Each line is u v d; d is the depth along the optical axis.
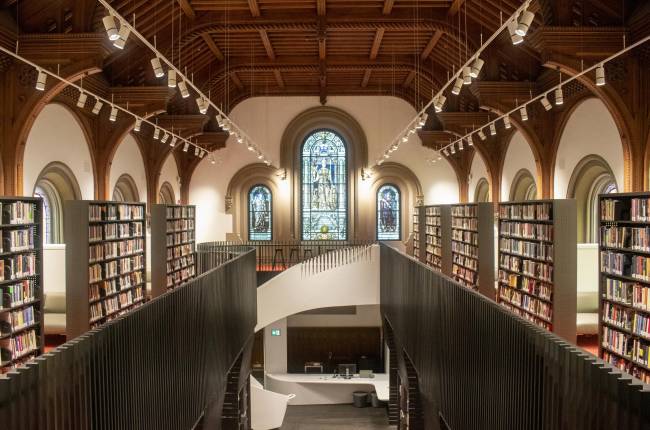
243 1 13.29
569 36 9.98
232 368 11.49
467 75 9.23
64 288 11.85
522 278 11.66
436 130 22.27
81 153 14.02
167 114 18.09
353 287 16.16
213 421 8.73
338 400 19.28
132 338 5.30
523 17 6.66
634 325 7.82
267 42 16.61
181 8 13.35
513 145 17.41
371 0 13.75
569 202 9.96
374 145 23.19
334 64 18.89
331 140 23.41
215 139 21.50
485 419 5.65
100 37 10.25
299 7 14.18
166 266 14.96
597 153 12.34
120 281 12.19
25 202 8.52
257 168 23.03
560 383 4.05
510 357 4.97
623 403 3.33
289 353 21.55
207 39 15.95
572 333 9.96
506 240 12.75
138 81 14.45
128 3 11.05
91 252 10.69
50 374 4.00
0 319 7.89
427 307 8.42
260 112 23.08
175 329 6.57
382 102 23.12
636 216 7.88
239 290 11.17
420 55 18.80
